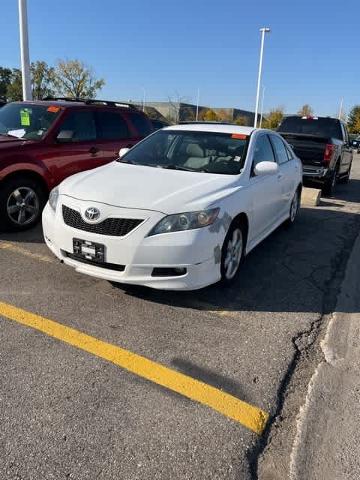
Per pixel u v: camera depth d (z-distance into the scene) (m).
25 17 11.09
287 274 5.38
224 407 2.93
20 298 4.25
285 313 4.34
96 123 7.13
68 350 3.45
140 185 4.43
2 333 3.63
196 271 4.03
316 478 2.44
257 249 6.30
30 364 3.25
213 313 4.21
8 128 6.82
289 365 3.46
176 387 3.10
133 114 7.87
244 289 4.82
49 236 4.48
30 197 6.26
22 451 2.48
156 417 2.80
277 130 13.07
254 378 3.26
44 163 6.29
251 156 5.34
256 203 5.14
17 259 5.22
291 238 7.00
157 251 3.90
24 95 11.63
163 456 2.51
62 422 2.71
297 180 7.34
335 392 3.16
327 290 4.98
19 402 2.86
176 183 4.52
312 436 2.73
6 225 6.10
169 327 3.90
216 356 3.51
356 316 4.39
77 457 2.46
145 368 3.29
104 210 4.04
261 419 2.84
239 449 2.59
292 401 3.05
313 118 12.73
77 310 4.09
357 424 2.86
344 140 12.52
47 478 2.32
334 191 12.59
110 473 2.38
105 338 3.66
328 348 3.75
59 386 3.03
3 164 5.87
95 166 6.99
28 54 11.39
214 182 4.65
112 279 4.05
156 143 5.70
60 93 46.62
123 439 2.61
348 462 2.55
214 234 4.12
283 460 2.54
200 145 5.46
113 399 2.94
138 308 4.20
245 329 3.96
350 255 6.35
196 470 2.43
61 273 4.88
